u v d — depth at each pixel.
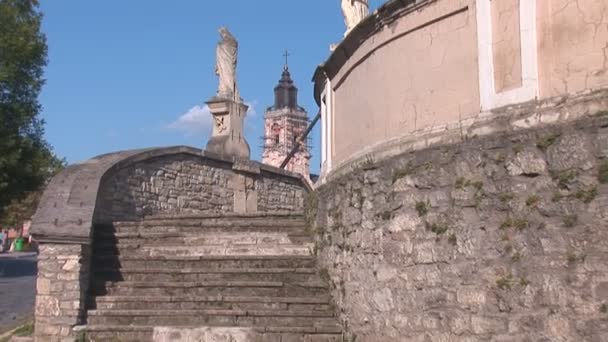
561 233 5.79
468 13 7.13
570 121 5.94
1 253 44.53
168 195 15.05
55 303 9.58
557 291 5.76
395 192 7.49
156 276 10.34
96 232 11.54
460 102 7.11
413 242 7.16
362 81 9.01
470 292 6.45
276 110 67.31
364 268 8.08
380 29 8.39
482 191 6.47
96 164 12.49
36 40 22.42
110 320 9.57
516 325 6.03
